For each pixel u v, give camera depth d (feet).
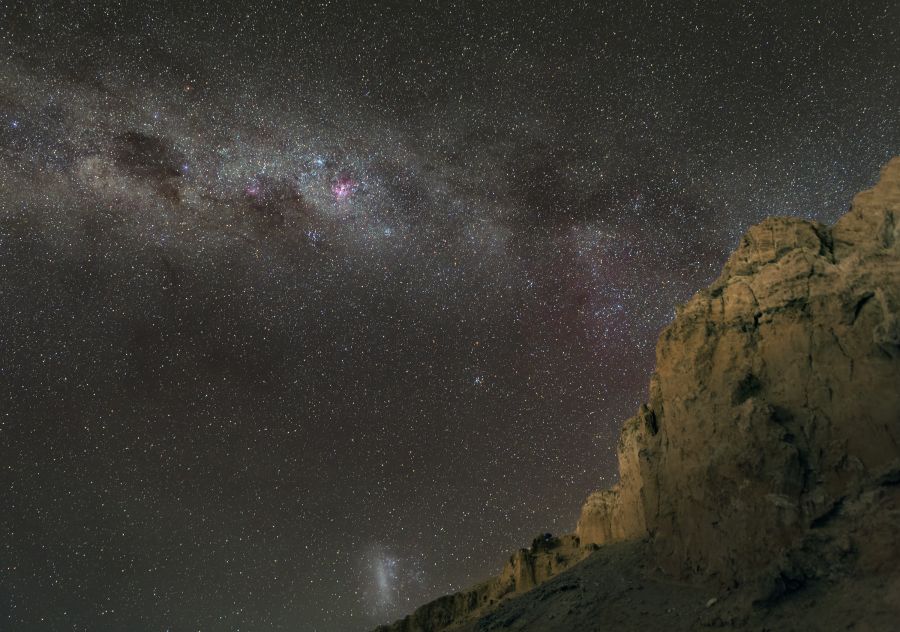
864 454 63.00
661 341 86.12
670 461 76.95
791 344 73.51
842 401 66.85
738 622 55.16
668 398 81.56
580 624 67.67
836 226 82.69
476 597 103.50
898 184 81.30
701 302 84.48
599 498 100.68
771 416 67.62
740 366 75.92
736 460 67.05
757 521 62.44
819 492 61.57
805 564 55.88
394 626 105.91
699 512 69.46
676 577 69.00
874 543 54.13
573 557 97.50
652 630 60.39
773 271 79.71
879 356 67.41
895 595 48.65
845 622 48.93
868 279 72.49
